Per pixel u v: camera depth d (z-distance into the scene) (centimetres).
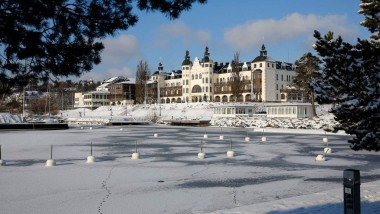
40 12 696
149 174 1775
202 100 12688
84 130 6022
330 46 984
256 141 3688
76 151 2783
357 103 977
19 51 723
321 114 7088
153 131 5597
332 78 1002
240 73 11862
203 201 1242
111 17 785
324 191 1270
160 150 2859
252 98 11194
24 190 1411
